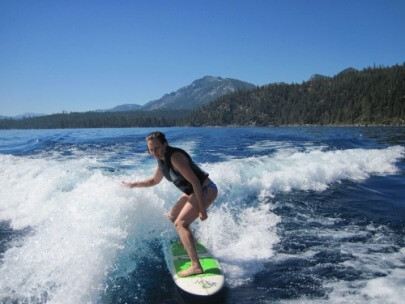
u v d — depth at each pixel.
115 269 4.30
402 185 9.42
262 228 5.90
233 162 9.49
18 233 5.51
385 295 3.75
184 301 3.75
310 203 7.45
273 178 8.57
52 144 20.19
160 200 5.57
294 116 156.50
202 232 5.64
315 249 5.07
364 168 11.51
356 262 4.62
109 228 4.61
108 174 7.69
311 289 3.94
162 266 4.55
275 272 4.39
